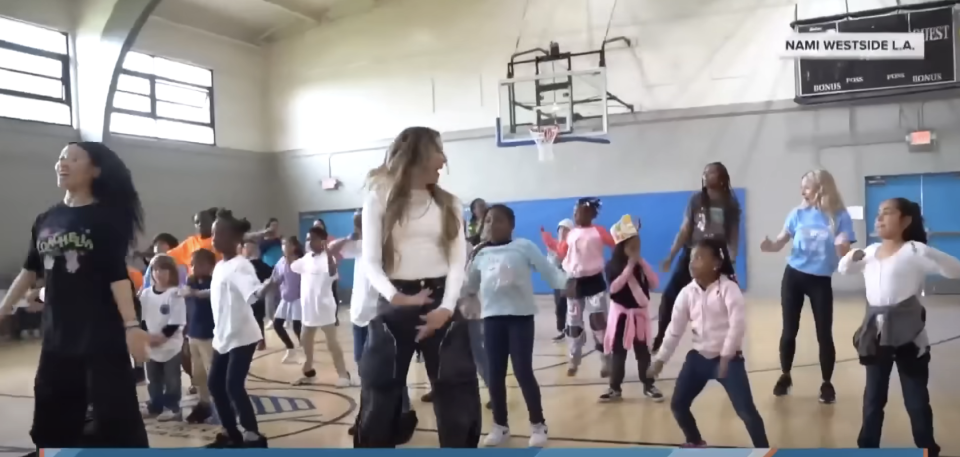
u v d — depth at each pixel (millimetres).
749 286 9664
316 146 12469
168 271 3941
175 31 11195
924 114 8812
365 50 12031
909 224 2695
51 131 9422
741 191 9688
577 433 3344
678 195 10008
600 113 10281
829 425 3301
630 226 3984
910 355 2619
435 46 11484
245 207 12336
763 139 9578
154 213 10695
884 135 9008
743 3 9625
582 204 4719
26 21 9180
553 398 4145
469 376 2047
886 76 8688
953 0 8289
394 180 2018
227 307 3068
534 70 10727
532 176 10883
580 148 10570
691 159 9953
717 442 3086
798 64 9133
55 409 2357
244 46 12453
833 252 3639
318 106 12445
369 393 2016
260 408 4117
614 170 10383
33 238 2430
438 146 2049
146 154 10625
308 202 12586
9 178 8953
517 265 3188
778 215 9523
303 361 5840
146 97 10781
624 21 10266
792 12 9375
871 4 8992
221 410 3084
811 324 6703
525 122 10367
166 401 3953
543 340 6531
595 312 4641
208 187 11633
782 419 3438
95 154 2391
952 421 3289
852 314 7387
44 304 2379
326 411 4023
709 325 2764
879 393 2643
